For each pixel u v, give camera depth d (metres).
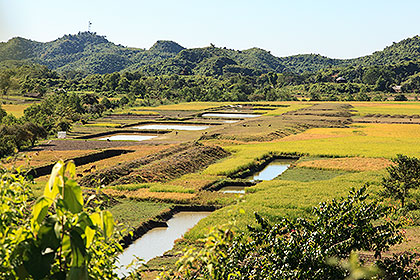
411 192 38.16
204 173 54.59
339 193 41.47
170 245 30.97
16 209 6.24
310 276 9.62
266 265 9.98
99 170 50.88
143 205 40.22
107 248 6.91
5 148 60.84
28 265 4.97
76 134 88.12
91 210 6.59
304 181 50.94
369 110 138.00
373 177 48.53
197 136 84.38
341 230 10.31
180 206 40.41
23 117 90.12
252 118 117.06
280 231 10.56
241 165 57.56
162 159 60.66
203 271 8.03
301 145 74.31
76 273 5.02
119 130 94.31
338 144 74.81
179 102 182.38
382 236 10.41
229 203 41.12
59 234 5.03
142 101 170.00
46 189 5.09
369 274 9.48
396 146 72.12
